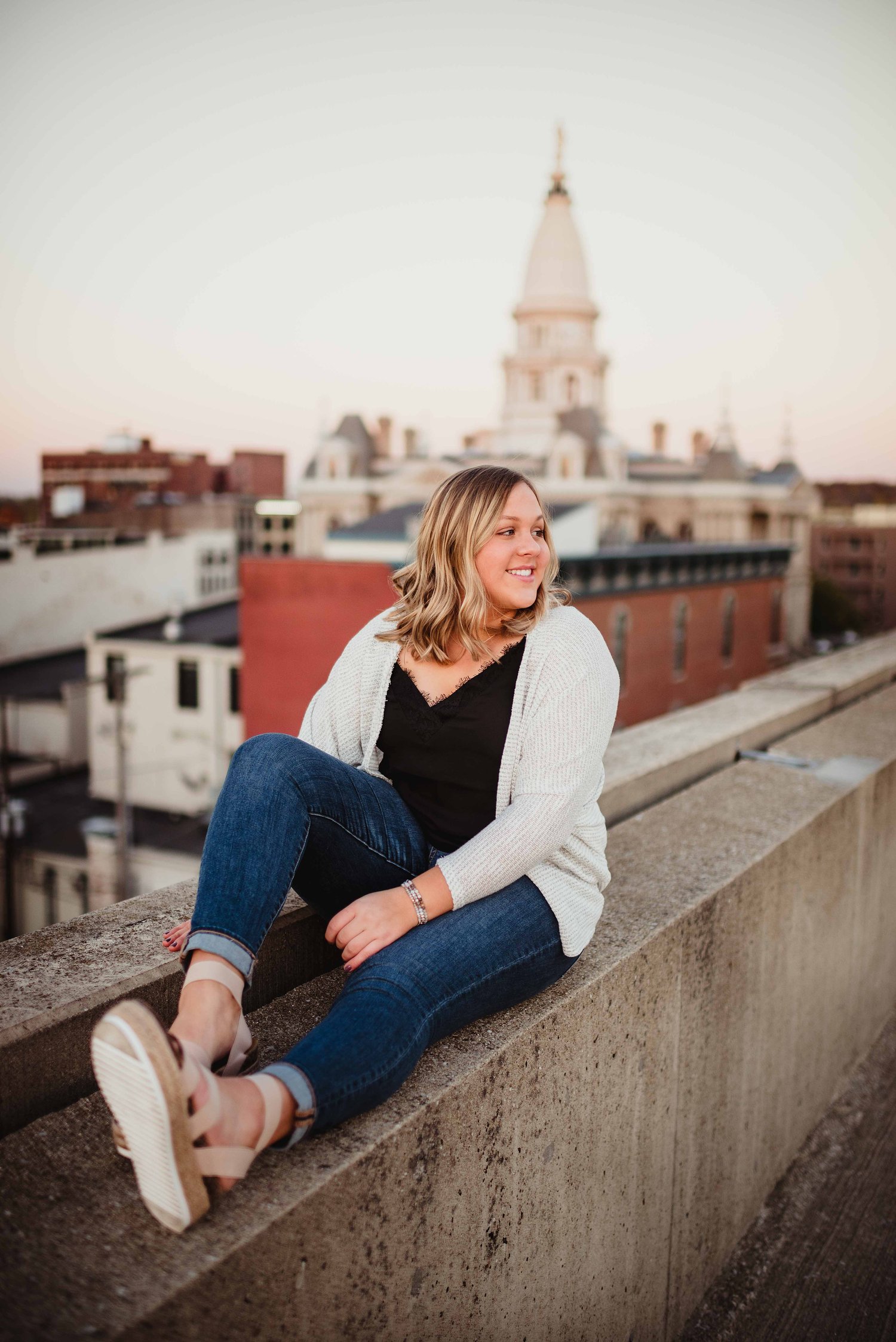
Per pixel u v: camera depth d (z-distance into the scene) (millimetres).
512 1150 1666
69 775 36188
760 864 2531
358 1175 1328
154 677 32156
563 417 76062
